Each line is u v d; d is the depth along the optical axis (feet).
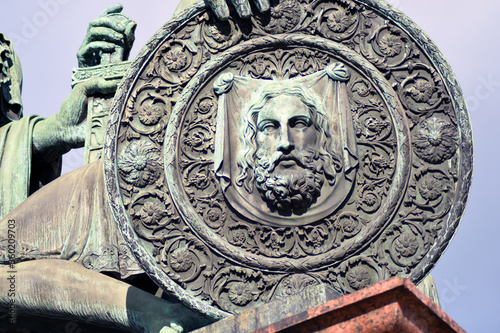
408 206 21.22
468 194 21.21
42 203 25.29
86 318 23.24
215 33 22.13
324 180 21.22
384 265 20.88
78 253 24.50
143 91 21.86
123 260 24.32
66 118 27.53
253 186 21.15
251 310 19.65
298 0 22.30
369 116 21.68
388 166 21.40
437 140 21.44
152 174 21.38
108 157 21.39
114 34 28.55
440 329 17.66
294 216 21.01
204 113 21.72
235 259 20.80
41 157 28.14
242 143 21.33
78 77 28.19
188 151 21.50
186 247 20.97
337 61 22.06
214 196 21.22
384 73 21.90
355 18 22.24
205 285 20.75
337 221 21.07
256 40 22.00
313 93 21.67
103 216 24.85
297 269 20.75
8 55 29.66
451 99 21.68
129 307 22.72
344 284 20.75
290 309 19.35
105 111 27.45
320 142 21.34
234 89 21.71
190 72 21.98
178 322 21.80
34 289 23.40
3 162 27.09
